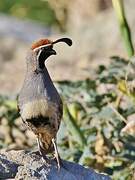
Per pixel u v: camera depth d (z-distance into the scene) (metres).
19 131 13.77
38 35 27.22
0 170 8.96
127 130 11.84
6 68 22.17
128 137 12.02
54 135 9.34
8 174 8.98
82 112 12.87
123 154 11.73
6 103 13.84
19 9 31.48
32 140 13.84
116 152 11.95
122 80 12.55
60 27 24.69
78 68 19.75
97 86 13.12
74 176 9.26
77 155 11.85
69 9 24.39
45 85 9.21
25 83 9.30
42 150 9.41
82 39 21.62
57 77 19.08
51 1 23.98
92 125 12.57
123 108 13.17
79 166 9.43
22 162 9.11
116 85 13.20
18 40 25.72
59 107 9.27
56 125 9.27
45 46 9.17
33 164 9.09
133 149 11.80
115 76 12.80
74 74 19.03
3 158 9.10
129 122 11.84
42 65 9.23
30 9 31.31
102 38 21.31
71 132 12.22
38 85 9.20
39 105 9.16
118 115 12.16
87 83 13.06
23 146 13.45
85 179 9.33
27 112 9.21
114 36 21.12
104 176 9.52
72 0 24.30
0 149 13.10
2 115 13.77
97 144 12.09
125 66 13.04
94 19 23.06
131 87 12.34
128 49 12.84
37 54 9.19
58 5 24.09
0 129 14.13
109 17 22.17
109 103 12.44
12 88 19.77
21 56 24.00
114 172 11.48
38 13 30.88
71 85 13.12
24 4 31.53
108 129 12.24
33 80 9.22
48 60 21.30
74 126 12.22
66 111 12.24
